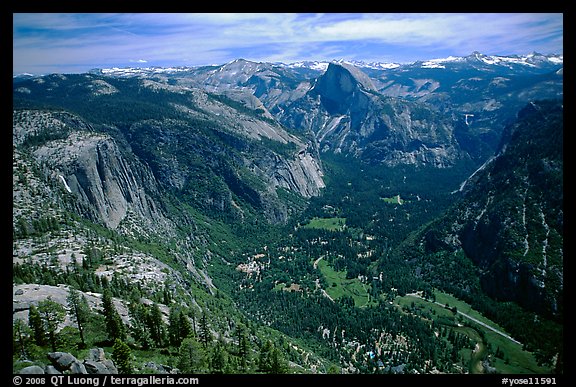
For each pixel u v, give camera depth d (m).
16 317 96.81
